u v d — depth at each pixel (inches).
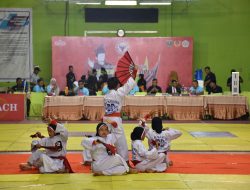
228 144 434.3
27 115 693.9
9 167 324.5
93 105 647.8
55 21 848.9
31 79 794.2
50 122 305.4
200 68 861.8
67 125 583.8
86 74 816.9
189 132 521.3
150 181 279.9
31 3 841.5
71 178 286.7
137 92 710.5
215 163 342.0
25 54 842.2
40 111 697.0
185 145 426.6
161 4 849.5
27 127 560.1
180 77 824.3
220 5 860.6
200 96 656.4
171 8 857.5
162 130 323.3
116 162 296.2
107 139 296.5
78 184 271.3
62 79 815.1
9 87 789.2
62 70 814.5
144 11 853.2
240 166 331.6
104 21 850.1
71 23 850.1
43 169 300.5
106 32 850.8
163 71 824.3
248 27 863.7
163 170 309.4
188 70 824.9
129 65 319.9
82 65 816.9
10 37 837.2
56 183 273.6
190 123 613.3
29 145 422.9
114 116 306.8
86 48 815.7
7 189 260.5
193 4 858.8
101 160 293.4
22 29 840.3
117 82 315.6
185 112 654.5
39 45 845.2
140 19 852.6
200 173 306.3
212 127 571.2
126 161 309.1
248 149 406.9
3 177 290.0
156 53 823.1
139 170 306.3
